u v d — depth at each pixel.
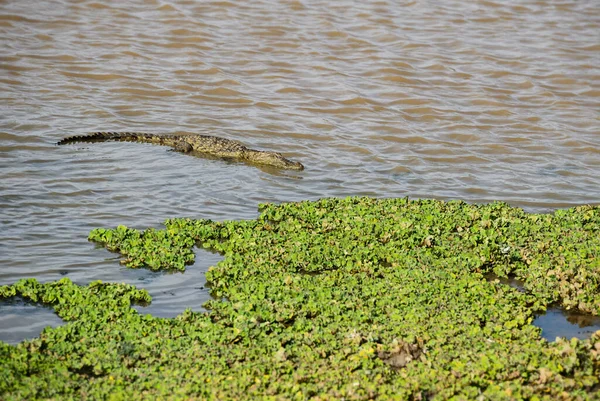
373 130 85.31
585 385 37.09
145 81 95.56
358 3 131.38
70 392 35.66
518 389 36.19
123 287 46.56
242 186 67.69
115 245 53.53
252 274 48.62
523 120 90.56
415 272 48.66
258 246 52.56
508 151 80.94
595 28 126.06
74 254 52.44
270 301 44.47
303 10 126.12
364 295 45.53
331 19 122.88
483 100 96.06
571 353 39.00
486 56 111.88
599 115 93.19
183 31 113.25
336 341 40.12
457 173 74.06
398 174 73.00
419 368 37.78
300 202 61.44
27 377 36.31
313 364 38.16
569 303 46.50
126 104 88.44
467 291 46.44
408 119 89.38
